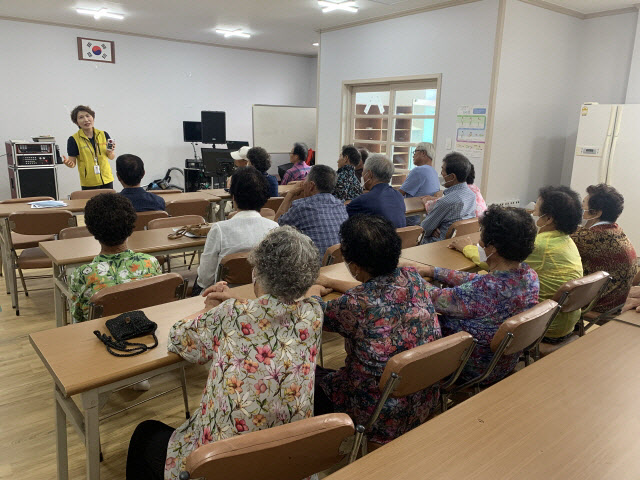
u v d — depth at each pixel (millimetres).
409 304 1437
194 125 8820
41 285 4012
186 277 3094
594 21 5879
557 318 2113
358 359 1469
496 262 1743
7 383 2527
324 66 7441
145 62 8430
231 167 7559
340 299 1442
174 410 2334
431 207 3682
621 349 1499
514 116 5578
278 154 10211
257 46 9414
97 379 1316
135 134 8578
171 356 1445
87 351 1465
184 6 6258
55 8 6484
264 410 1098
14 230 3246
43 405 2342
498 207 1729
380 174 3309
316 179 2920
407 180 5035
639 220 5055
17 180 6672
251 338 1113
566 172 6391
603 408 1163
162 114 8812
